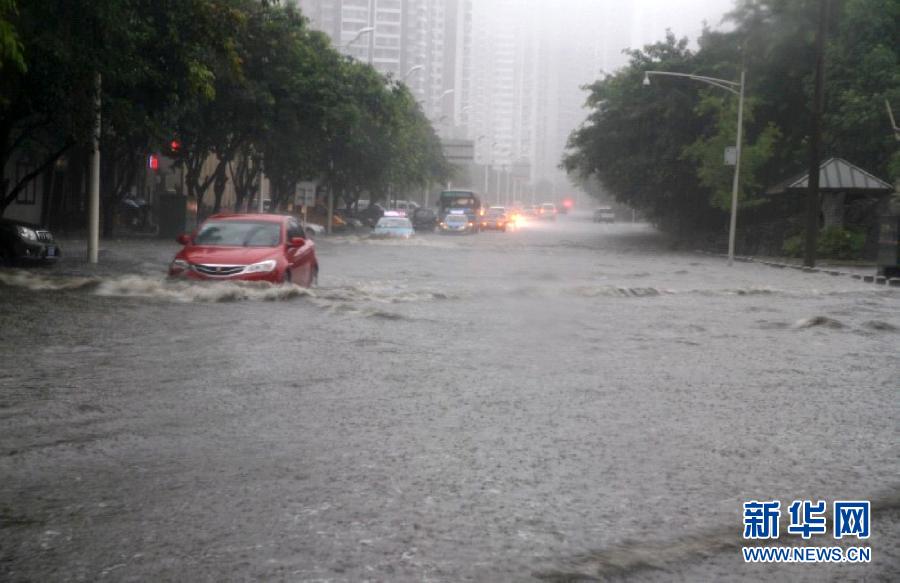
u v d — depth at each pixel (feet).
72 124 69.00
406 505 17.60
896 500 18.56
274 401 27.20
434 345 39.50
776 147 181.68
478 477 19.61
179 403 26.63
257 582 13.80
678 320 52.54
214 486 18.61
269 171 157.58
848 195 155.33
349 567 14.44
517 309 55.52
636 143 198.29
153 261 83.25
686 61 190.29
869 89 160.66
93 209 78.02
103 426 23.70
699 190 192.13
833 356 39.45
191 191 133.80
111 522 16.38
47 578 13.89
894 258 99.04
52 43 60.54
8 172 117.70
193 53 74.08
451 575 14.19
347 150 182.60
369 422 24.70
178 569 14.26
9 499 17.63
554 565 14.67
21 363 32.60
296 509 17.24
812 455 22.11
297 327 43.47
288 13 122.11
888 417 26.81
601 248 165.17
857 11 165.27
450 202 266.77
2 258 69.67
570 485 19.16
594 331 46.47
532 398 28.50
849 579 14.51
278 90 124.67
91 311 46.39
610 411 26.84
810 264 121.90
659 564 14.87
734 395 29.86
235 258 56.54
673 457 21.66
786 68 178.81
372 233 171.94
